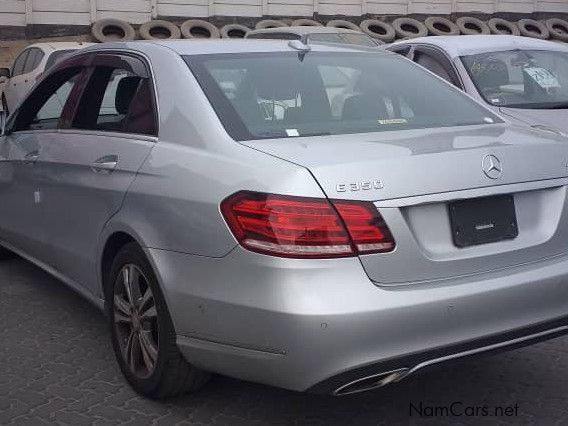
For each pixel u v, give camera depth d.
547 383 4.37
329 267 3.25
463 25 23.72
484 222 3.58
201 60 4.27
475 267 3.51
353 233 3.28
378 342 3.24
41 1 20.11
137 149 4.14
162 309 3.83
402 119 4.29
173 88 4.11
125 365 4.28
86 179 4.49
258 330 3.32
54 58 13.02
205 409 4.09
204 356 3.62
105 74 4.81
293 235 3.26
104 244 4.32
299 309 3.19
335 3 23.11
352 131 4.00
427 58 7.94
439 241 3.48
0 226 6.00
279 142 3.70
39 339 5.07
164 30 21.03
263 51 4.54
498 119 4.48
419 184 3.42
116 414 4.04
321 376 3.23
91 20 20.64
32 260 5.60
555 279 3.65
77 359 4.75
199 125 3.86
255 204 3.35
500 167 3.63
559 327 3.73
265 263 3.28
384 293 3.27
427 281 3.40
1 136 5.86
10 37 20.02
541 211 3.78
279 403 4.15
